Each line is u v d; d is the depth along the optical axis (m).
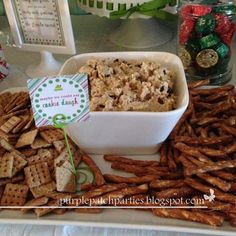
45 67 0.41
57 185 0.27
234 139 0.29
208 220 0.24
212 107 0.33
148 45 0.44
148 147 0.30
